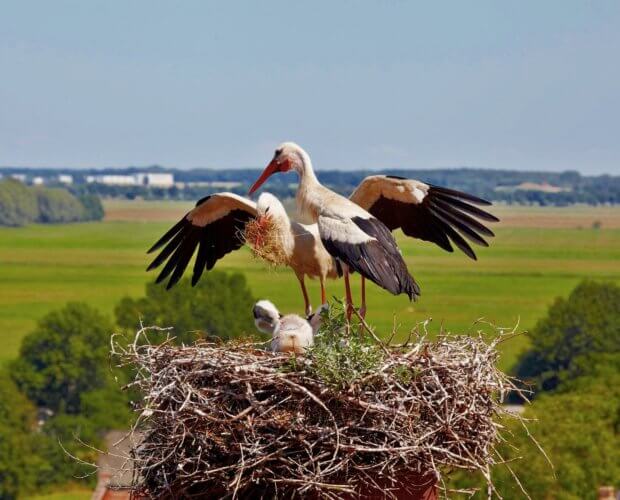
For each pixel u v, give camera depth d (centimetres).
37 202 17000
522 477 2309
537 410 2708
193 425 684
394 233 995
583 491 2472
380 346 721
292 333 799
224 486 671
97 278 10638
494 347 776
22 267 11656
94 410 4431
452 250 985
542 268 10625
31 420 4566
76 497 4275
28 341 4806
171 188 18525
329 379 678
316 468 666
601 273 10156
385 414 680
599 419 2819
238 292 3988
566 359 4797
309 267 927
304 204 946
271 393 689
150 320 3928
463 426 716
